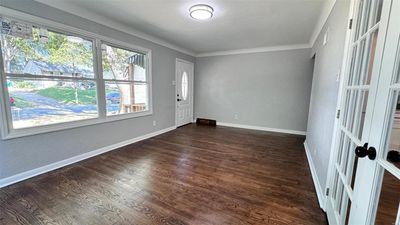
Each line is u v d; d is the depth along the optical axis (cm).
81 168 254
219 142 382
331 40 197
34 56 228
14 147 213
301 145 366
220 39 400
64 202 180
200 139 404
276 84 473
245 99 517
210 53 547
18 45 213
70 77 265
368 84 107
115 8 256
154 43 406
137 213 165
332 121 168
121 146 349
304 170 255
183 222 155
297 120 459
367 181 87
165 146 353
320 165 204
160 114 446
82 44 277
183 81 532
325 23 237
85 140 288
